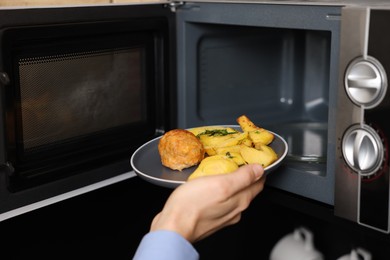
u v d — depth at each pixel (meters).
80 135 0.96
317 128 1.28
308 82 1.39
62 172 0.91
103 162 0.98
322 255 1.03
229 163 0.76
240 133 0.92
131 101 1.05
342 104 0.80
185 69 1.09
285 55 1.37
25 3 0.83
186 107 1.12
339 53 0.79
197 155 0.83
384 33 0.72
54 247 0.90
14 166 0.84
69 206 0.92
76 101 0.95
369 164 0.77
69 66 0.93
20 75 0.85
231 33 1.20
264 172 0.75
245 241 1.08
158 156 0.91
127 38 1.01
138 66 1.05
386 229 0.77
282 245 1.06
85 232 0.94
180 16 1.07
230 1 0.96
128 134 1.04
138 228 1.03
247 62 1.28
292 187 0.93
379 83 0.74
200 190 0.65
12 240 0.84
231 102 1.25
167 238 0.61
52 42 0.88
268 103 1.36
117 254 1.00
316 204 0.89
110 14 0.95
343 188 0.82
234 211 0.72
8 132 0.82
